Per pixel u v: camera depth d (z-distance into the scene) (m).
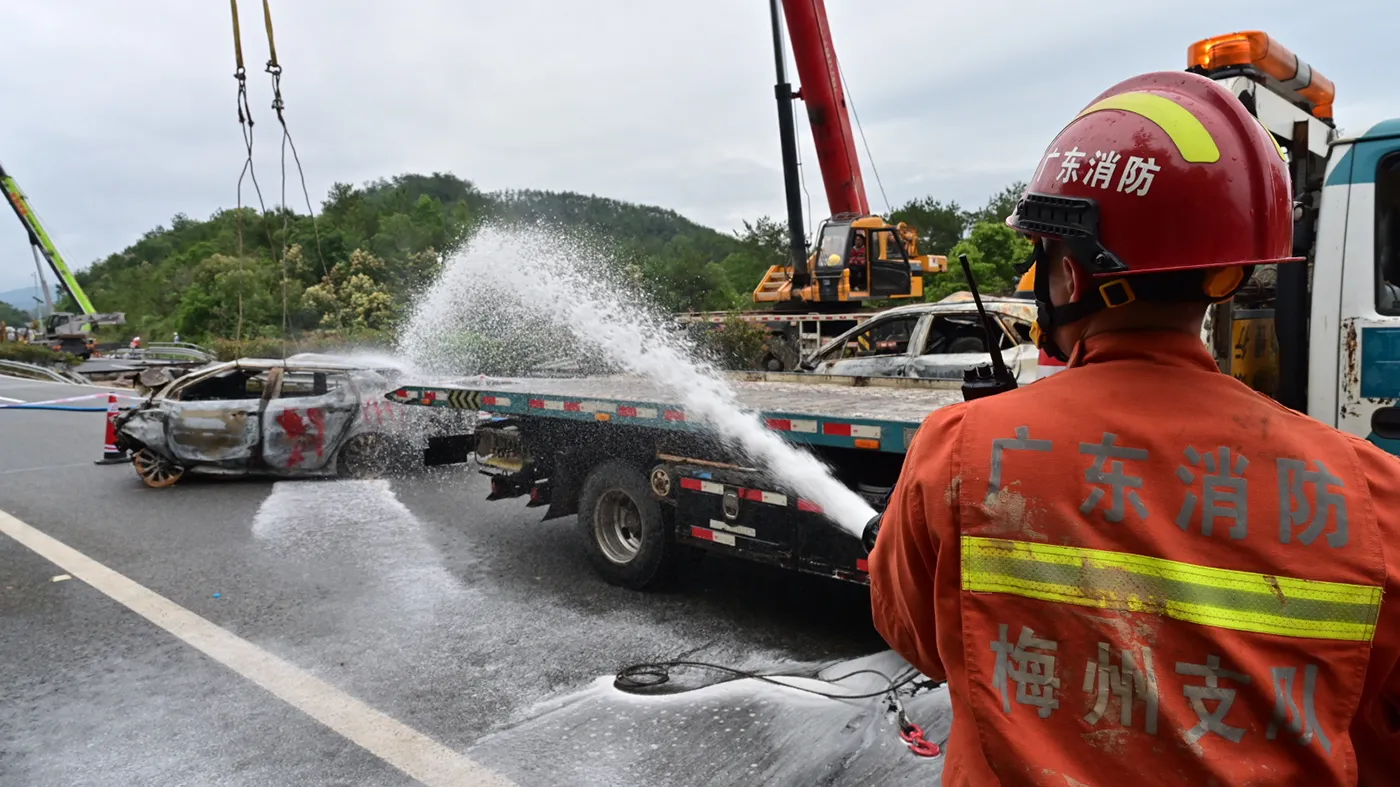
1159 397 1.09
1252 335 3.98
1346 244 3.49
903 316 8.44
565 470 5.96
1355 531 1.01
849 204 14.58
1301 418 1.09
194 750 3.64
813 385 6.70
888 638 1.34
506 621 5.05
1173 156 1.14
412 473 9.49
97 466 10.45
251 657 4.60
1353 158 3.47
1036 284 1.32
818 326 15.20
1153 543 1.02
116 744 3.71
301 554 6.50
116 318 43.53
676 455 5.22
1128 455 1.06
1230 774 0.96
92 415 15.79
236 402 9.08
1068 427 1.09
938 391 6.05
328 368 9.59
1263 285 4.16
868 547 1.77
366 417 9.38
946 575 1.13
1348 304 3.49
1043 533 1.06
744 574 5.83
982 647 1.07
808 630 4.82
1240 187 1.14
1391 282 3.53
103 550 6.72
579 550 6.48
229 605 5.41
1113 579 1.02
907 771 3.24
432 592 5.59
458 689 4.15
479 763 3.46
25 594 5.70
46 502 8.48
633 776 3.31
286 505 8.13
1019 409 1.14
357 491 8.67
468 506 7.97
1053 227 1.22
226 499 8.49
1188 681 0.99
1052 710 1.03
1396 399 3.39
